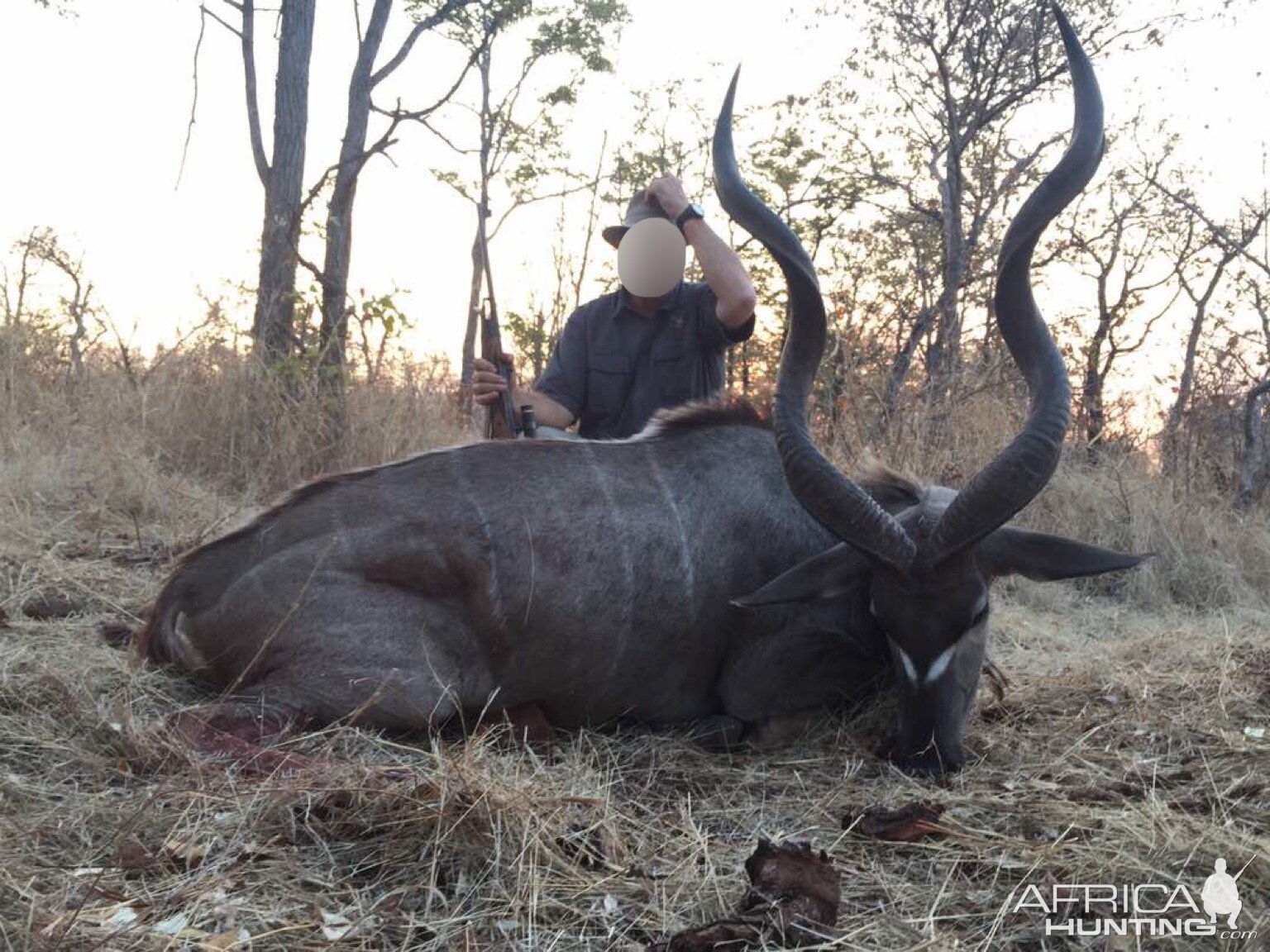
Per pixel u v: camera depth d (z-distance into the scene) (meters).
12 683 3.16
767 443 3.76
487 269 4.41
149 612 3.70
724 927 2.17
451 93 9.56
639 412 4.70
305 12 9.42
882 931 2.28
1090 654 4.63
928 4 11.09
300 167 9.41
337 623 3.20
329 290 8.74
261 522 3.40
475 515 3.32
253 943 2.10
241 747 2.90
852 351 7.83
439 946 2.17
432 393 7.50
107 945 2.02
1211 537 6.56
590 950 2.18
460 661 3.31
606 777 3.12
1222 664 4.08
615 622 3.42
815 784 3.17
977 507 3.08
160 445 6.68
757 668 3.53
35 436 6.31
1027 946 2.28
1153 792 2.87
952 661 3.20
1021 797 3.01
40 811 2.55
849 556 3.37
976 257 10.88
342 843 2.49
